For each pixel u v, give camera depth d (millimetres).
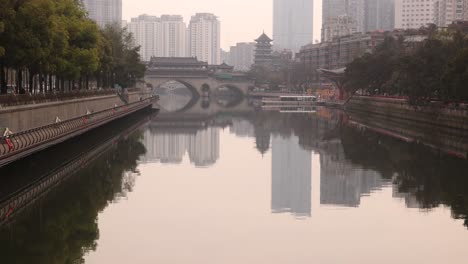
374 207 55906
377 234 47219
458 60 95250
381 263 40562
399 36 195875
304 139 114688
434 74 113250
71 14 98500
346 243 44812
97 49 105438
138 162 82500
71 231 46750
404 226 49375
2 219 49781
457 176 70438
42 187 62312
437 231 47844
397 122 143625
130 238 45250
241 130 135375
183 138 117250
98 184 64625
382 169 76562
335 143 106750
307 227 49219
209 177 71688
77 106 95125
